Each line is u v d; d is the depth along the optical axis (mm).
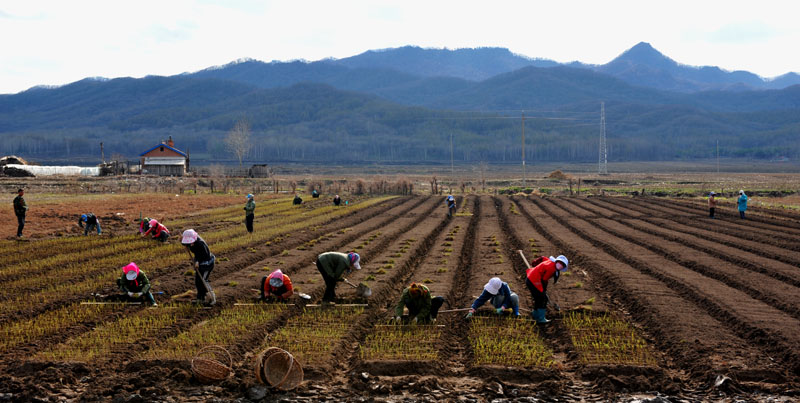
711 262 23672
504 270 22156
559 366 12031
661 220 42562
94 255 24641
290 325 14625
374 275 21016
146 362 11891
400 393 10906
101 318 15055
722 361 12086
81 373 11547
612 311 15969
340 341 13344
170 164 98062
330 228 36031
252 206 32031
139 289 16922
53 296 17188
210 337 13422
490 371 11773
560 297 17703
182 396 10719
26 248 26359
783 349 12602
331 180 108562
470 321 15078
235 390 11023
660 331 14141
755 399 10625
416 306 14906
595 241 30812
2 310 15594
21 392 10602
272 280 16469
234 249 26344
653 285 19266
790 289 18375
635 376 11570
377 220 42000
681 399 10656
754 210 52094
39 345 12977
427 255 26531
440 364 12102
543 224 39688
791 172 187750
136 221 38312
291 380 11195
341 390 11016
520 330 14336
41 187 67688
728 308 15914
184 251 25438
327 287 17031
